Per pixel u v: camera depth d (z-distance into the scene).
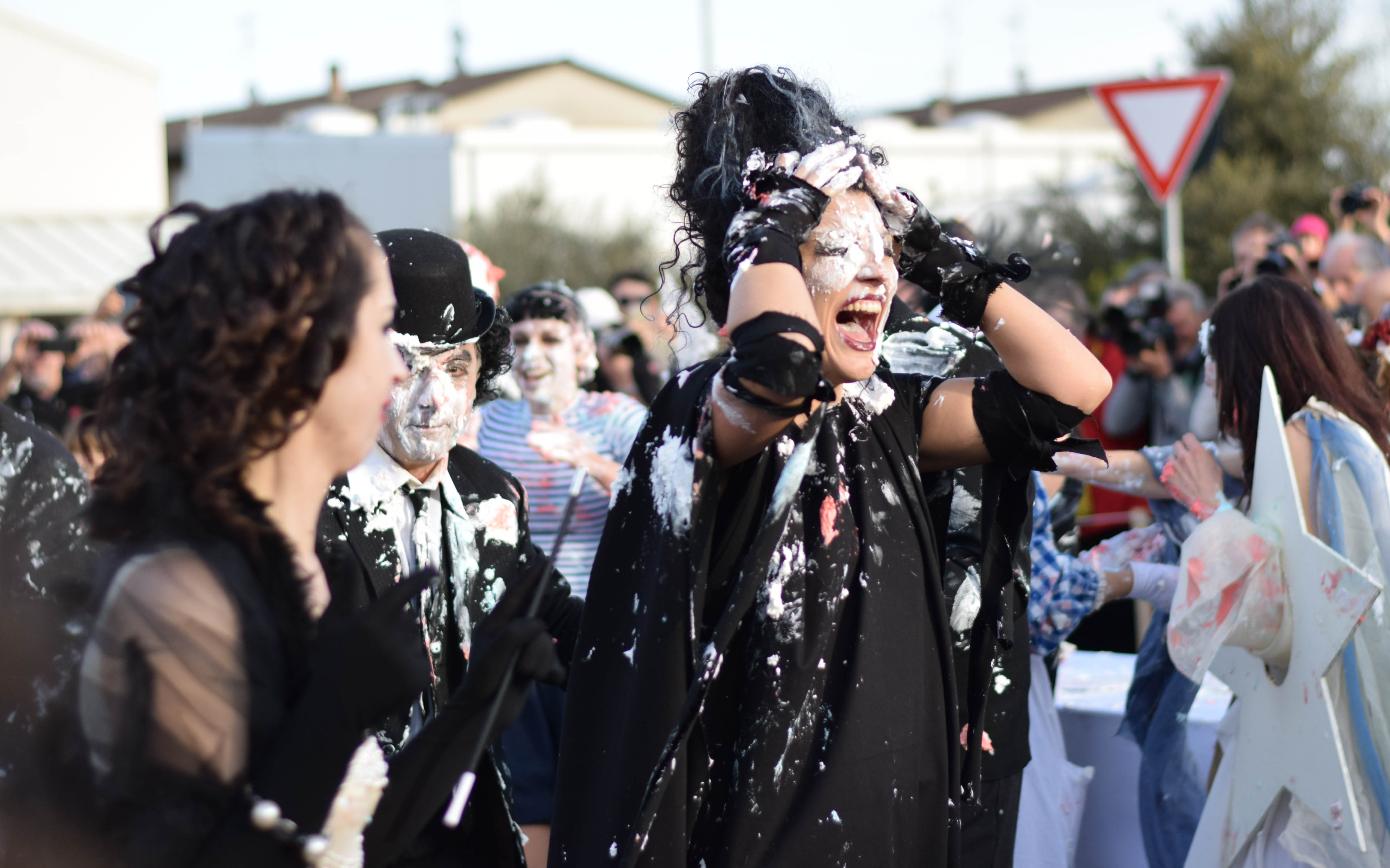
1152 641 3.17
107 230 18.38
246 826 1.17
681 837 1.68
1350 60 17.28
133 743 1.18
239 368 1.23
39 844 1.27
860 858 1.71
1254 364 2.71
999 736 2.39
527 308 3.97
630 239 22.73
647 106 36.16
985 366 2.58
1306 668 2.38
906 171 24.61
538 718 3.23
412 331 2.12
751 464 1.80
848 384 1.91
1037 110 35.72
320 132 21.31
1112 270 17.75
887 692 1.77
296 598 1.31
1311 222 5.74
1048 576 2.91
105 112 22.47
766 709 1.74
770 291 1.60
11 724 1.34
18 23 21.33
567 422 4.01
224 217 1.27
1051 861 2.90
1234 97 17.31
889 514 1.86
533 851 3.17
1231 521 2.50
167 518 1.25
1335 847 2.42
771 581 1.77
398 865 1.83
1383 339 3.04
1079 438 1.99
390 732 2.01
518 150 23.28
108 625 1.20
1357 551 2.53
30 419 2.02
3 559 1.78
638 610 1.78
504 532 2.30
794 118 1.83
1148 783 3.08
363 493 2.12
